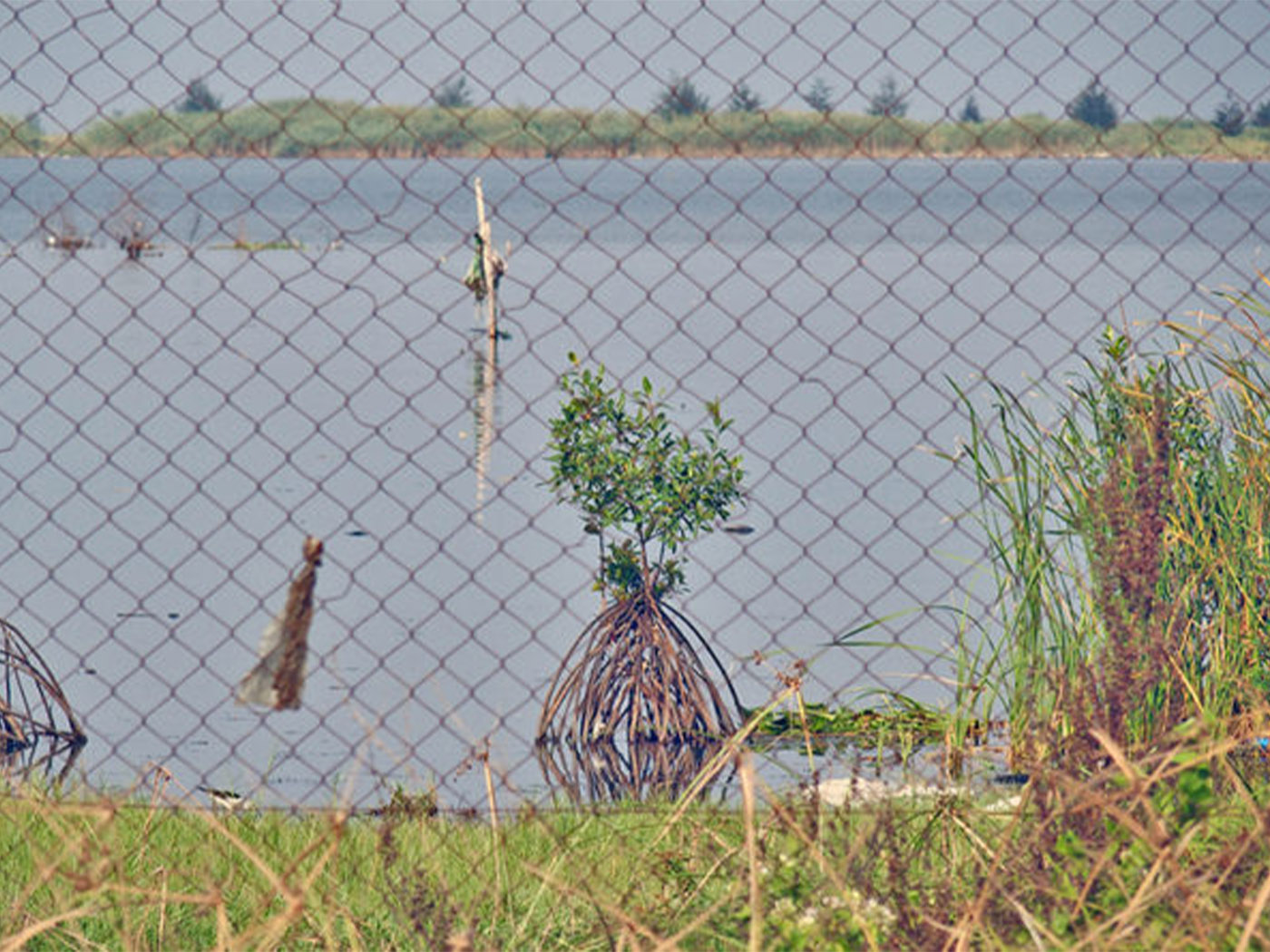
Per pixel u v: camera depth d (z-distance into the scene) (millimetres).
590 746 38219
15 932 16594
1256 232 19109
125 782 23609
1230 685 22219
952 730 22375
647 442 41344
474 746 20031
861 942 14766
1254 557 24000
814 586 57188
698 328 162000
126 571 62250
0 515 73250
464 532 69188
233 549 66750
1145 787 14516
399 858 18406
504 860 18484
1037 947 13984
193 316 16750
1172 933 13789
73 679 46562
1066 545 25797
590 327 162875
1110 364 26859
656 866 17141
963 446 26750
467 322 173500
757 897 14508
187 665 48344
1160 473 18891
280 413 111875
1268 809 16047
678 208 17219
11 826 19266
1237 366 24688
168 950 16406
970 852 16750
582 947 16438
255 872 18688
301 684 15109
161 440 99125
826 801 17609
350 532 70000
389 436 98000
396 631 52844
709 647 40062
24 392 123938
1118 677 17594
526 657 49625
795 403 108938
